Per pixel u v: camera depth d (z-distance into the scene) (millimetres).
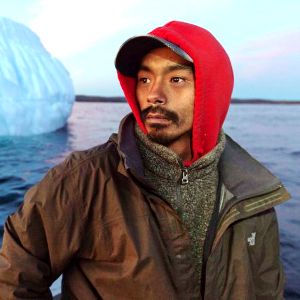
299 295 3078
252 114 51375
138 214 847
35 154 12195
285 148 16766
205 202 954
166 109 854
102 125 24609
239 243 972
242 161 1034
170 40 865
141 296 833
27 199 857
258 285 1049
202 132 908
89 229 844
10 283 835
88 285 875
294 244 4500
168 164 889
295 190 8453
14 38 15219
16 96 13391
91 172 859
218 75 905
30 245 838
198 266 939
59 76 16297
